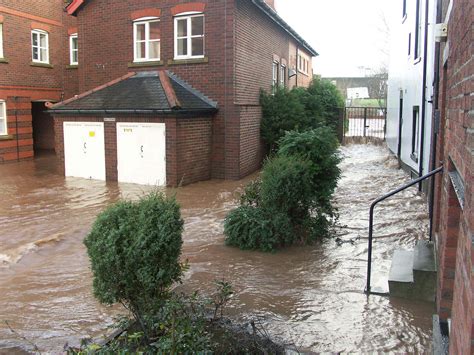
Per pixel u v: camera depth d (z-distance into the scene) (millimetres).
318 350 4871
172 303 4605
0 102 19703
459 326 2633
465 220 2693
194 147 15438
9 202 12477
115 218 4840
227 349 4652
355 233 9414
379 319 5609
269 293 6430
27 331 5449
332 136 9375
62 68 22734
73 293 6539
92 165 16109
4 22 19578
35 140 24672
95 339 5113
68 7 18141
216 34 16016
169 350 4066
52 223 10328
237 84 16406
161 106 14484
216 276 7098
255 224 8328
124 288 4727
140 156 15180
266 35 19922
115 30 17641
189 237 9141
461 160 3230
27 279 7094
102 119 15664
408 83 16078
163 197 5375
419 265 6289
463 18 3209
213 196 13188
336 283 6801
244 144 16656
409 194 13125
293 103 18891
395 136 19891
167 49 16797
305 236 8766
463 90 3090
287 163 8641
